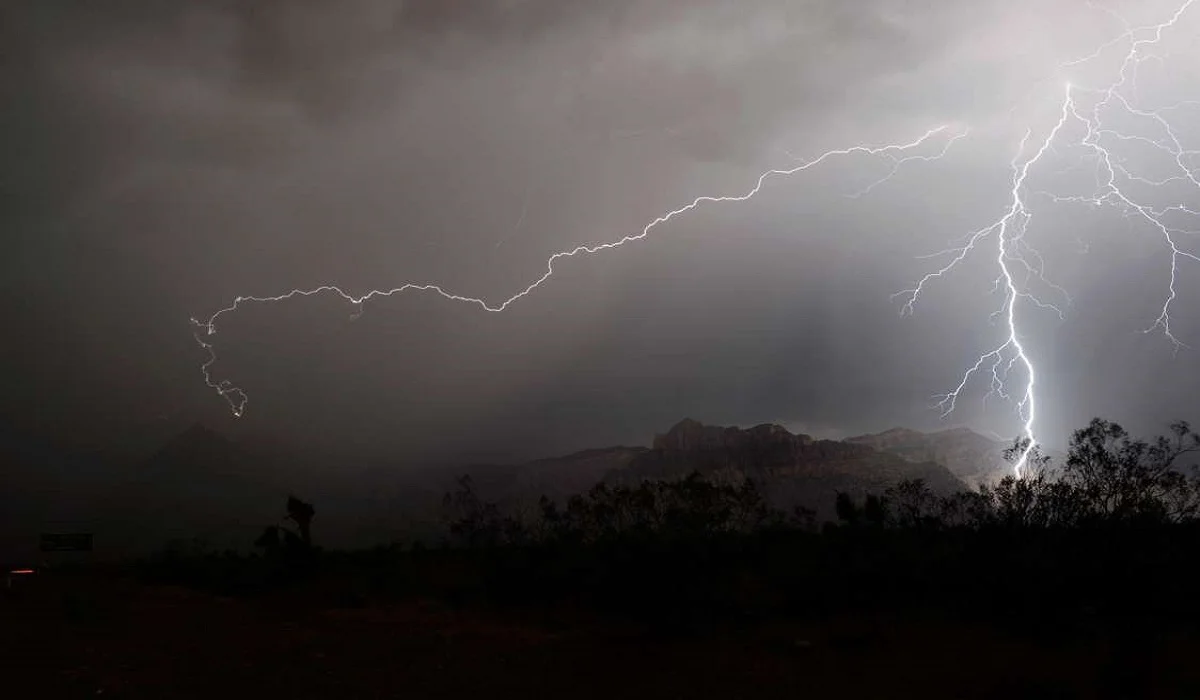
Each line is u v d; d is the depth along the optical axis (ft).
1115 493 35.76
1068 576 32.40
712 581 37.19
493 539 64.90
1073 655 27.25
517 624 37.52
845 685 25.26
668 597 35.04
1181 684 23.85
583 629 35.65
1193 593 31.37
